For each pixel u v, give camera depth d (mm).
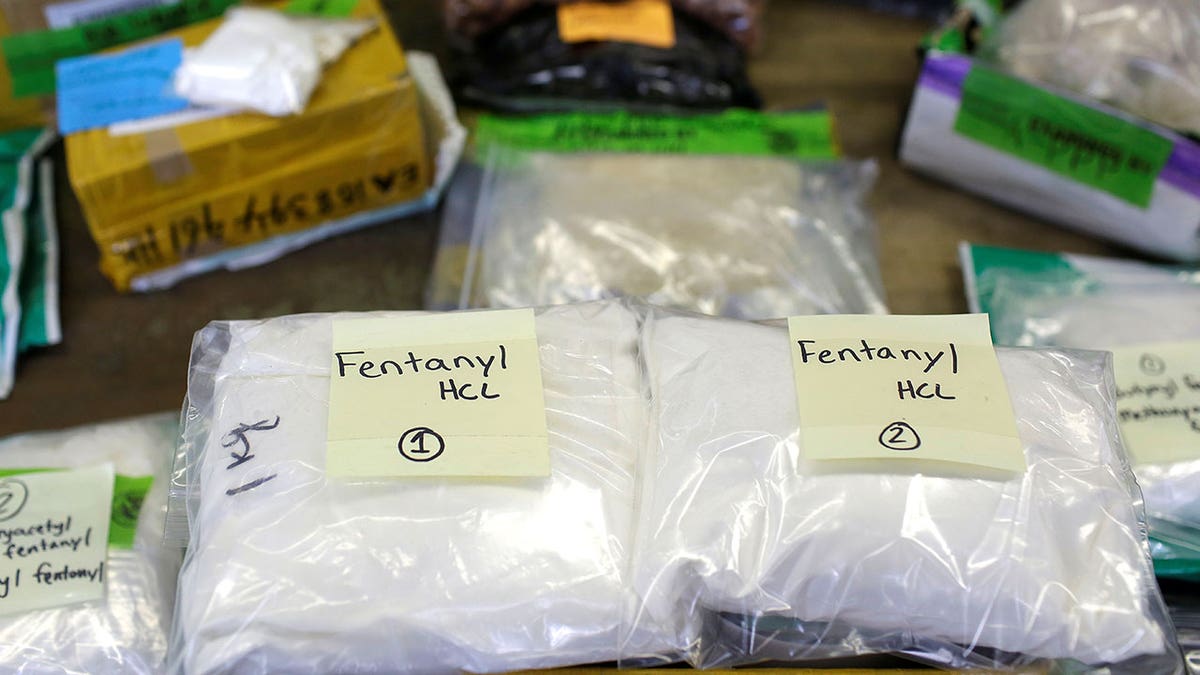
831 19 1024
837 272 759
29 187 798
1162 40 728
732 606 424
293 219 768
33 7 772
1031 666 437
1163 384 622
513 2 869
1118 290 718
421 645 407
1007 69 766
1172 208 747
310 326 486
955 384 454
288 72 692
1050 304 706
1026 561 413
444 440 435
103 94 715
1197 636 518
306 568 408
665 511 428
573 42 868
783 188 807
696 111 896
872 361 460
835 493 421
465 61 907
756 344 475
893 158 889
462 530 417
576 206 776
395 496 424
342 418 438
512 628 408
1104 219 796
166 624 526
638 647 417
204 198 716
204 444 460
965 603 413
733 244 750
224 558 412
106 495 566
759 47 962
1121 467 458
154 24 828
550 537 419
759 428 440
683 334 484
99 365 715
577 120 870
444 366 459
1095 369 487
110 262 726
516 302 714
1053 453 442
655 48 874
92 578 531
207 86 692
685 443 444
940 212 846
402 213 820
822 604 422
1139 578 423
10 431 674
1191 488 568
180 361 720
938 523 416
